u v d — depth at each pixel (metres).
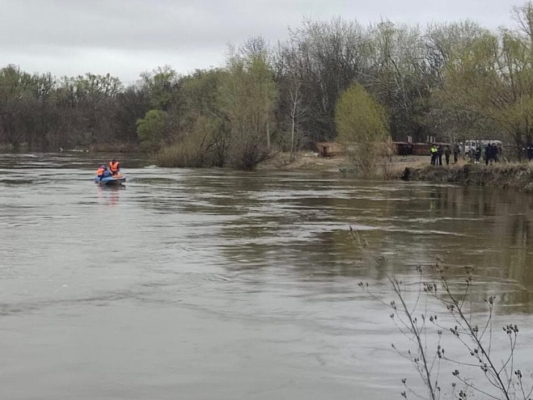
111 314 12.26
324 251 19.20
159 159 74.75
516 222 26.97
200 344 10.59
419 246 20.47
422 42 90.94
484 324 11.78
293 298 13.52
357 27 96.44
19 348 10.30
